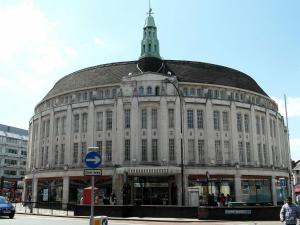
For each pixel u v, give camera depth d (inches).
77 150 2096.5
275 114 2402.8
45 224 968.3
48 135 2283.5
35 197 2242.9
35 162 2374.5
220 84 2149.4
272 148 2303.2
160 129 1958.7
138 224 1021.8
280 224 1037.8
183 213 1259.8
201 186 1939.0
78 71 2463.1
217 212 1203.2
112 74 2219.5
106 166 1972.2
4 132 4638.3
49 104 2369.6
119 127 1977.1
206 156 1998.0
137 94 2001.7
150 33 2297.0
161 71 2193.7
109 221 1132.5
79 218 1267.2
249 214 1202.6
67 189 2043.6
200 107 2047.2
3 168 4495.6
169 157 1940.2
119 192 1894.7
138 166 1871.3
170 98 1989.4
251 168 2064.5
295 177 4099.4
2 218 1191.6
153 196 1897.1
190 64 2300.7
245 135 2142.0
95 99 2078.0
